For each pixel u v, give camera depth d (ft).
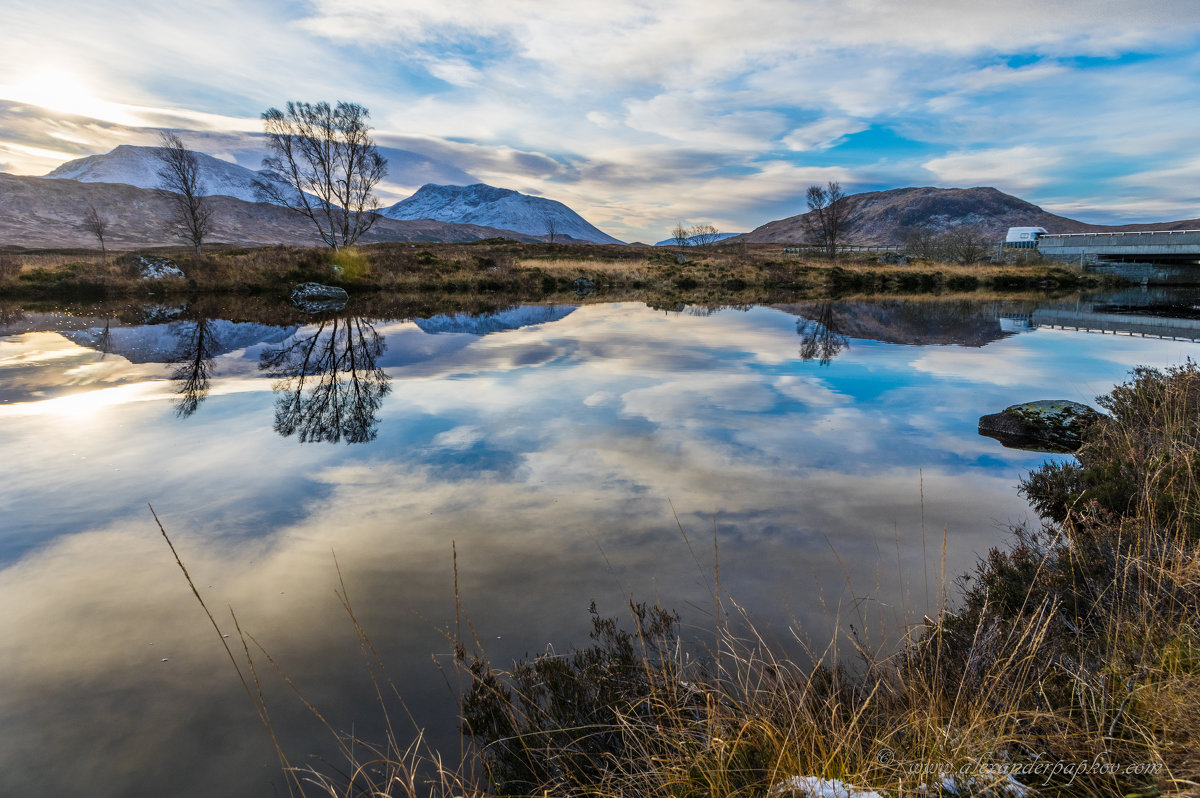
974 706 7.80
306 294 90.02
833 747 7.14
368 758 8.30
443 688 9.73
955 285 145.89
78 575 13.42
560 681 9.27
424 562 13.96
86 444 23.11
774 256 238.27
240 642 10.98
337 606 12.16
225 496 17.99
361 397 31.19
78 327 58.70
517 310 82.89
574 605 12.10
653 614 11.66
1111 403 27.35
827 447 22.77
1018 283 150.82
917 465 20.85
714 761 7.22
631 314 78.64
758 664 9.89
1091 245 192.75
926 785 6.41
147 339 51.44
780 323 68.23
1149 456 17.29
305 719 9.11
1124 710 7.13
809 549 14.48
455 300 97.91
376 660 10.46
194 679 10.02
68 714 9.24
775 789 6.51
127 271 98.89
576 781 7.50
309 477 19.62
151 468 20.45
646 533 15.40
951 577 13.02
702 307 91.20
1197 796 5.57
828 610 11.73
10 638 11.09
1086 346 51.80
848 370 39.22
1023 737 7.19
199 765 8.24
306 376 36.68
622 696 8.81
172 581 13.16
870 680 9.32
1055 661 8.62
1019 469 20.40
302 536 15.34
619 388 33.40
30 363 39.60
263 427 25.57
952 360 43.65
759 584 12.84
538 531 15.55
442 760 8.24
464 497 17.87
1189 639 8.11
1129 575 10.59
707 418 27.09
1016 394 32.35
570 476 19.69
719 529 15.64
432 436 24.27
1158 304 102.47
